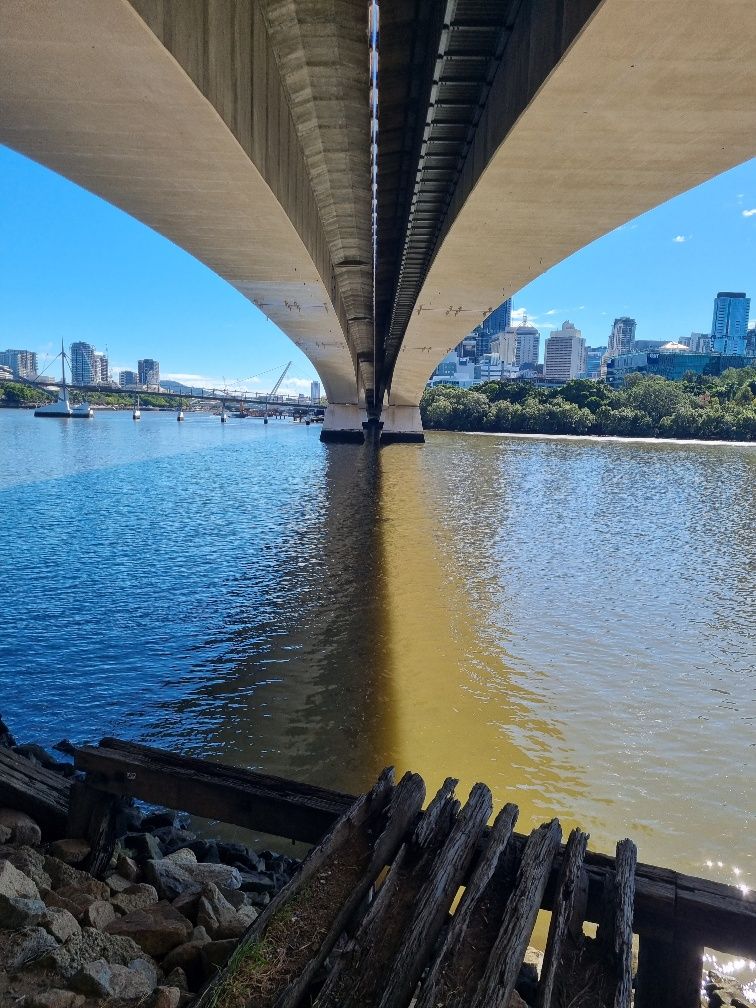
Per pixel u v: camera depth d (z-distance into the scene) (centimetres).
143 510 3625
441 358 5162
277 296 2584
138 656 1564
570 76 899
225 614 1870
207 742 1177
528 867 470
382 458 7119
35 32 728
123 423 16512
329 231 2405
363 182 1991
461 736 1209
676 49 816
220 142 1049
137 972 457
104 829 630
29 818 650
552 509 3834
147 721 1255
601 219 1609
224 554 2602
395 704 1330
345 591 2112
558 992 405
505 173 1336
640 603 2041
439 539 2953
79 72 823
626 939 420
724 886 470
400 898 455
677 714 1316
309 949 412
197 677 1449
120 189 1315
